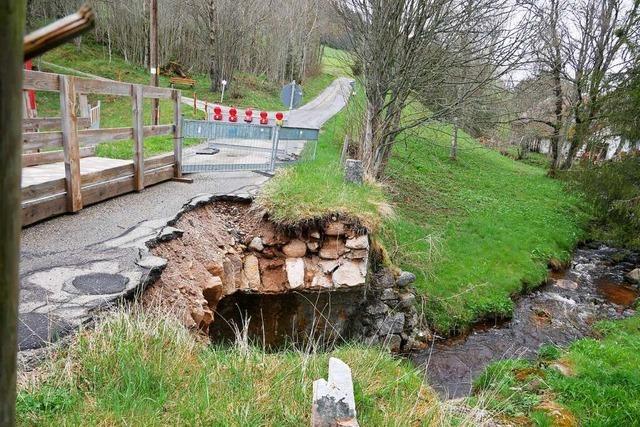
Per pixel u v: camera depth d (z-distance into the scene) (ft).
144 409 8.51
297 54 123.85
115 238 15.58
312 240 21.93
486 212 49.01
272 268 21.45
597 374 18.48
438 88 34.63
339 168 29.68
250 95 101.14
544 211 53.57
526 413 15.16
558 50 64.39
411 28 31.17
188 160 27.91
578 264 42.14
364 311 24.32
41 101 80.48
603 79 62.49
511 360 20.57
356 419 8.98
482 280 32.86
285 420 9.35
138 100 20.66
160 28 104.78
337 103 99.35
